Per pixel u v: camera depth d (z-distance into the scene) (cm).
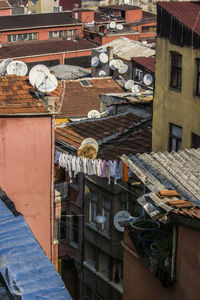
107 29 8031
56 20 8781
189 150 1845
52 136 2166
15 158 2128
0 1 10494
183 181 1642
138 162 1736
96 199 3048
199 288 1402
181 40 2336
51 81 2308
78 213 3180
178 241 1486
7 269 947
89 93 4756
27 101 2200
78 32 8662
